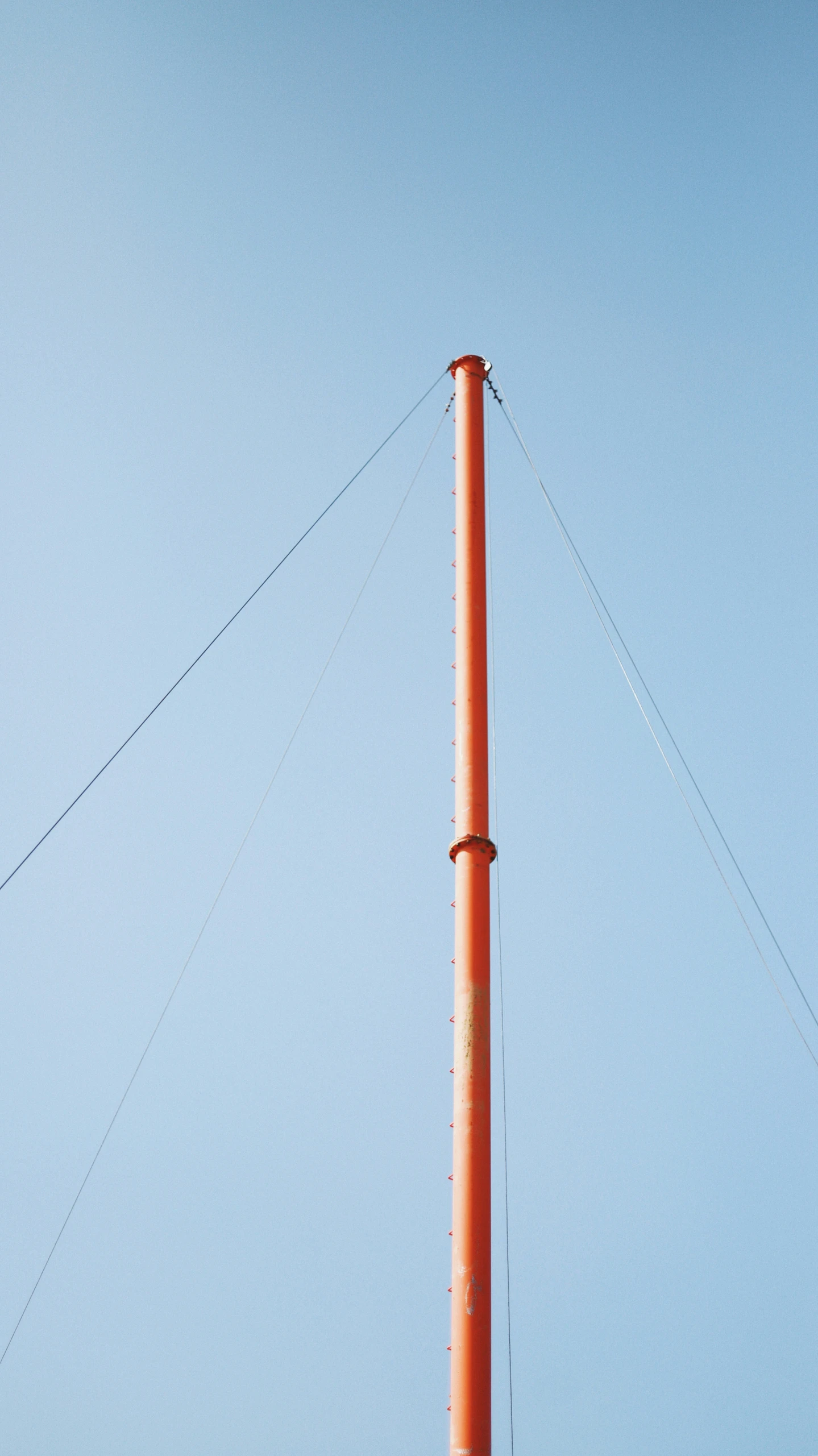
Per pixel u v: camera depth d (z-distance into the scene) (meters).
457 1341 13.37
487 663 18.48
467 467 20.70
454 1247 13.97
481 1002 15.35
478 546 19.64
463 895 16.20
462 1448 12.73
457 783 17.38
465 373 22.09
